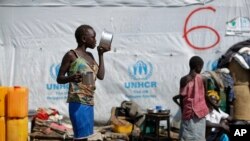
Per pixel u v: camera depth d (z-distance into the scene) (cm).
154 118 845
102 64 615
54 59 939
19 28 934
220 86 873
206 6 945
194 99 755
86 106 595
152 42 943
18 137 758
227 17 951
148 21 940
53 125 838
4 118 759
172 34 945
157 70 945
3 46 934
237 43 944
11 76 936
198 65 763
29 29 934
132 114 887
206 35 949
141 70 944
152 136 846
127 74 944
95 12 935
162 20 942
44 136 817
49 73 940
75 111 593
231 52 921
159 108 879
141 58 944
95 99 940
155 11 940
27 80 939
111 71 941
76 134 598
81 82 593
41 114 845
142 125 870
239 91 889
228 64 911
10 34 934
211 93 844
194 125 755
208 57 952
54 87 941
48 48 938
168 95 948
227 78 879
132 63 943
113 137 843
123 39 941
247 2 953
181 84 771
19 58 936
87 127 598
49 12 934
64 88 942
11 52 935
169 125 857
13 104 754
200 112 754
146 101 947
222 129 816
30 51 938
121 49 941
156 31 943
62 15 934
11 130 756
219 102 859
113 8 936
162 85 947
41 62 940
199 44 949
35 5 931
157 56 945
